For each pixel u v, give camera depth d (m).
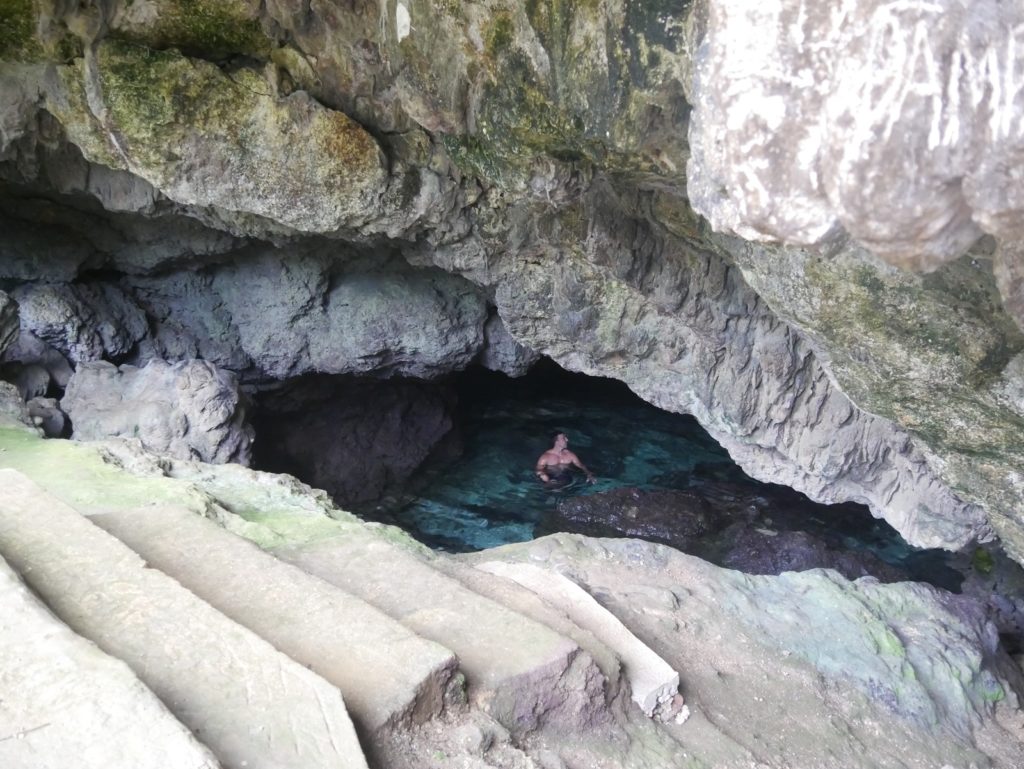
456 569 3.67
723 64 1.62
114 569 2.80
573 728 2.92
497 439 12.60
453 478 11.59
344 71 5.12
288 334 9.37
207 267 9.14
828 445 6.67
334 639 2.70
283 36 4.94
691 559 4.62
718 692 3.62
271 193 5.50
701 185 1.80
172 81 4.86
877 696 3.99
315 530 4.03
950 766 3.72
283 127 5.21
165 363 7.03
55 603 2.62
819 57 1.51
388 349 9.48
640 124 3.06
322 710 2.25
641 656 3.37
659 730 3.15
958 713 4.22
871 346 4.15
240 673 2.36
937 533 6.41
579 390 14.03
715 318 6.31
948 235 1.57
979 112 1.42
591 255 6.02
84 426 6.61
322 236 8.38
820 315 4.18
